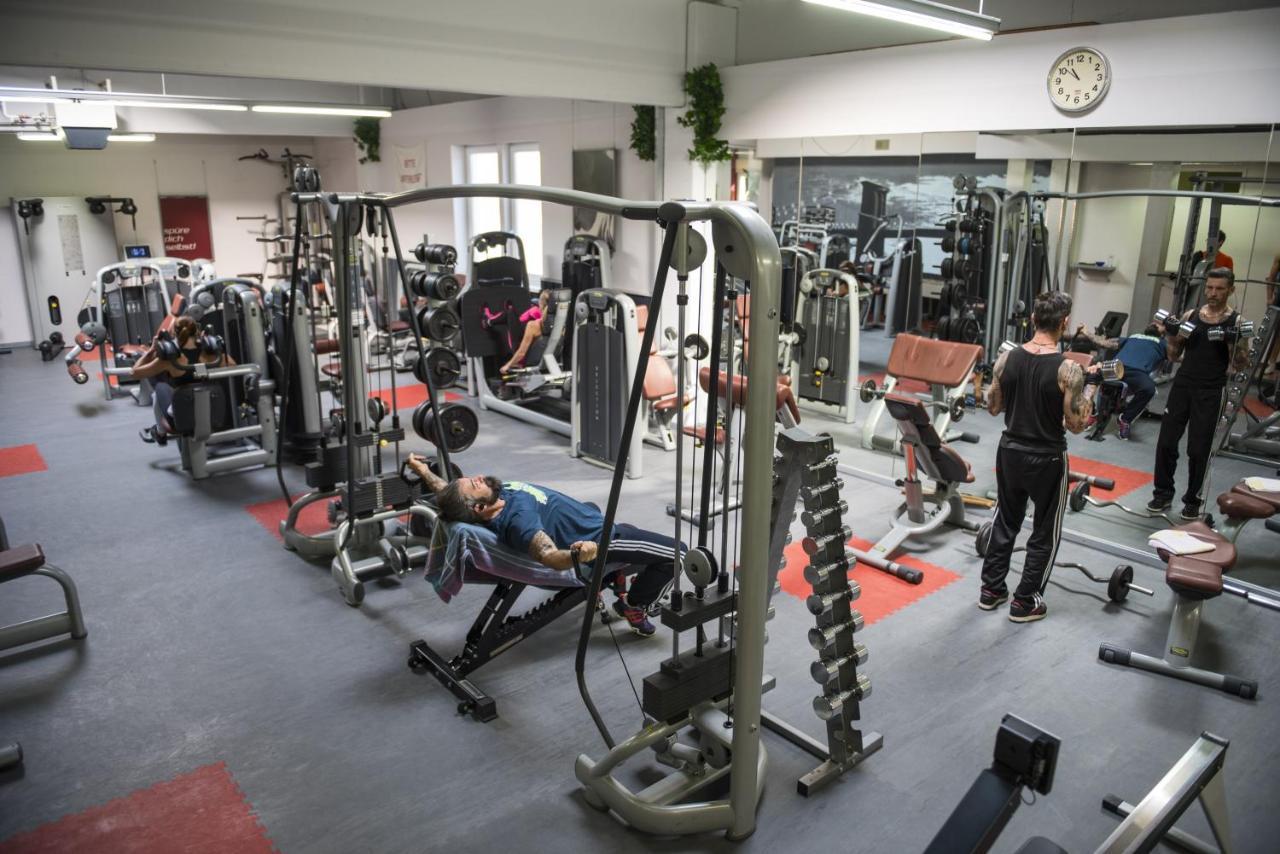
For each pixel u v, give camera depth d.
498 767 2.75
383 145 11.18
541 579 3.12
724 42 6.87
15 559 3.35
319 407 5.77
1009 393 3.53
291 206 12.55
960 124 4.99
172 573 4.18
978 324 5.09
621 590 3.53
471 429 4.63
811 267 6.13
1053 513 3.53
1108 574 4.18
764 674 3.29
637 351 5.31
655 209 2.12
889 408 4.14
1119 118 4.27
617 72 6.28
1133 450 4.48
